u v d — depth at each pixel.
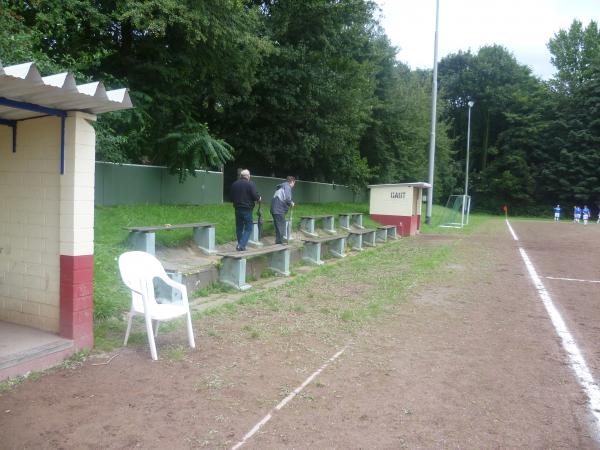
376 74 32.28
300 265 11.29
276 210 11.85
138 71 15.12
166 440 3.39
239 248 10.70
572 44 63.06
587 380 4.81
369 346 5.59
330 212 21.80
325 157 25.55
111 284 6.81
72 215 4.65
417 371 4.88
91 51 13.07
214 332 5.79
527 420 3.93
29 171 4.92
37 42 9.34
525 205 58.47
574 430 3.79
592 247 17.95
